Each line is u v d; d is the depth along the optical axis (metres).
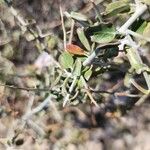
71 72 0.38
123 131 0.72
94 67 0.38
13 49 0.66
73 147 0.72
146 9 0.33
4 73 0.64
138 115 0.69
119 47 0.34
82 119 0.76
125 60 0.43
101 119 0.72
